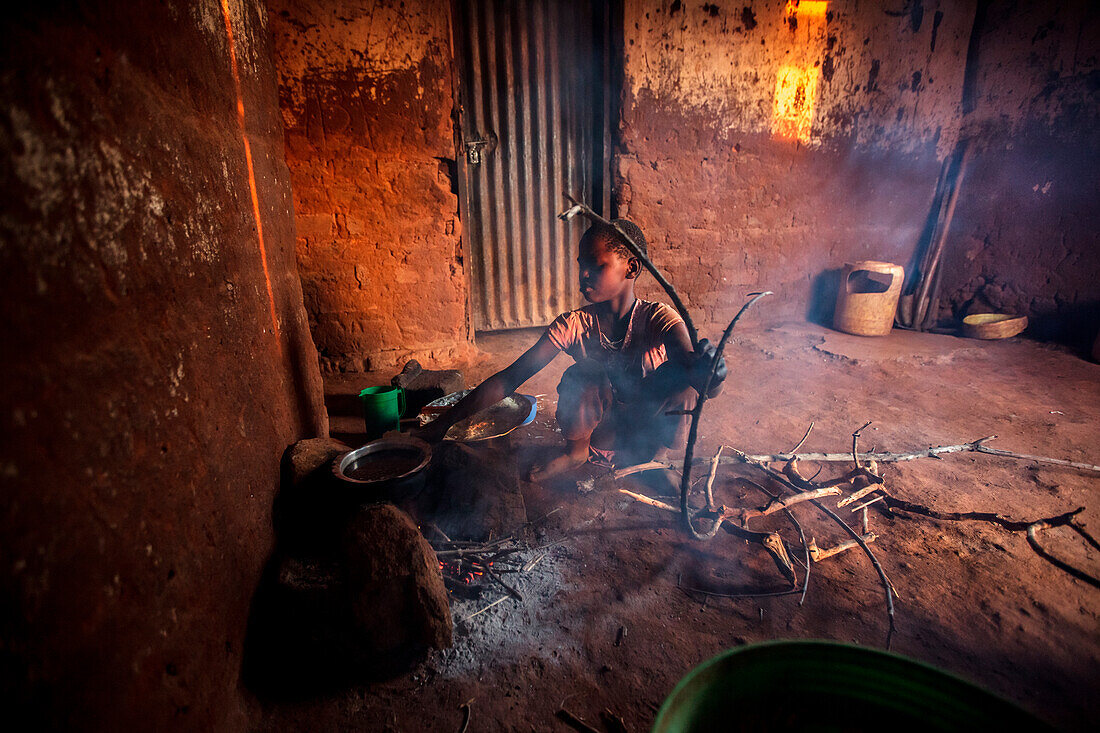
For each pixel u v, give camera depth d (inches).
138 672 34.6
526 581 76.1
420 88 149.1
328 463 72.7
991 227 203.2
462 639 66.5
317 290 157.4
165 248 44.2
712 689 39.6
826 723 41.6
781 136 189.6
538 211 186.7
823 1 178.5
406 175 154.9
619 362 95.0
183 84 52.4
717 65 175.0
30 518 26.0
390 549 60.7
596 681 61.5
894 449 115.1
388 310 164.4
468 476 82.8
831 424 127.7
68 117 31.9
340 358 164.9
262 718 55.8
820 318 217.3
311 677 61.2
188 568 43.2
